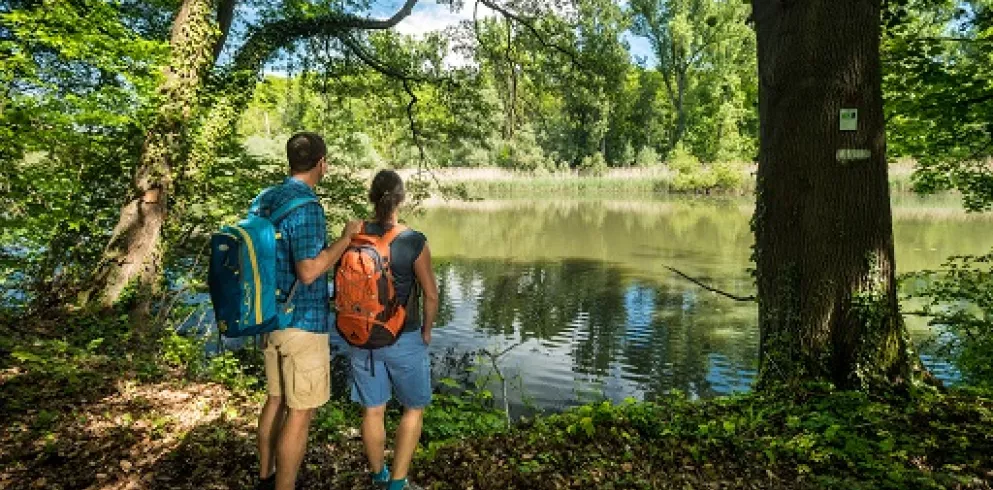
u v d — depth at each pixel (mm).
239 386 5777
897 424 4473
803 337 5418
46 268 9016
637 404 5008
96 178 9688
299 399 2844
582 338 12242
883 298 5316
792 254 5504
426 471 3668
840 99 5297
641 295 15883
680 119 59062
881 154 5406
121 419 4250
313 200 2828
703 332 12625
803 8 5453
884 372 5254
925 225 25625
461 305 14984
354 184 13727
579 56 15875
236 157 11906
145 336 7621
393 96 16812
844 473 3803
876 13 5379
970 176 9180
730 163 47094
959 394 5270
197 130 9945
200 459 3590
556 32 15750
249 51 12219
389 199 2975
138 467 3482
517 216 35781
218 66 11305
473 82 16562
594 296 15844
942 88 7898
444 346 11734
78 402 4535
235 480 3330
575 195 51188
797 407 4871
